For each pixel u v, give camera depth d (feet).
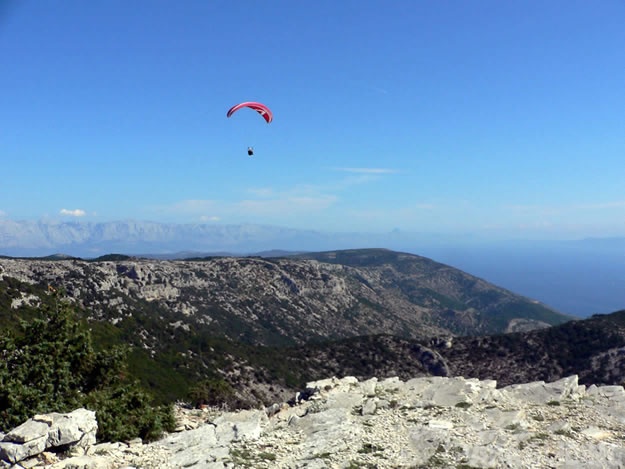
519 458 42.29
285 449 46.09
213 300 435.12
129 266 375.66
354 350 265.34
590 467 40.42
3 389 51.16
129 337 215.10
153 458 42.24
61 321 63.00
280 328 446.19
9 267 273.95
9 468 36.32
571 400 59.72
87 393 61.36
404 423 52.85
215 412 71.20
